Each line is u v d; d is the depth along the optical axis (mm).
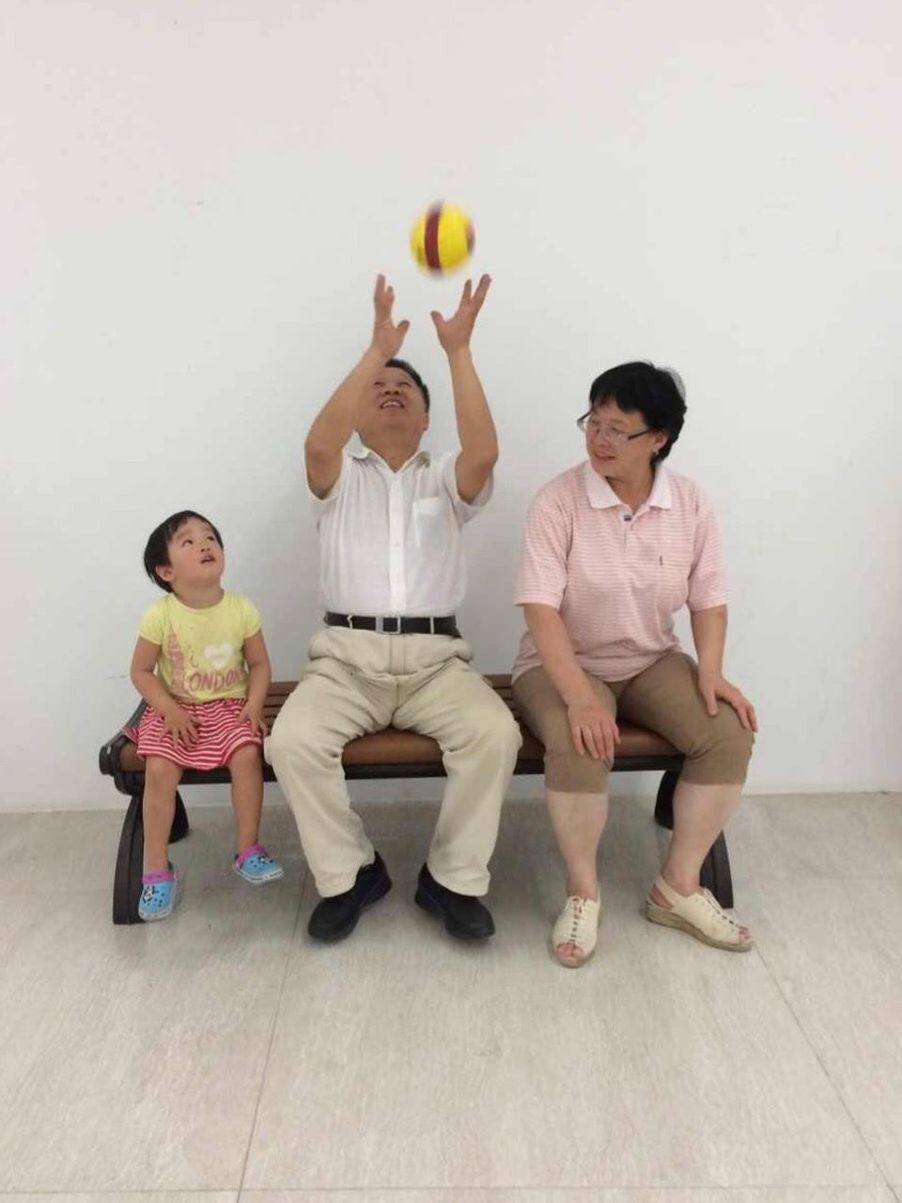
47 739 2557
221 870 2291
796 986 1858
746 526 2471
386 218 2271
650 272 2316
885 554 2494
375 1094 1595
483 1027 1748
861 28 2197
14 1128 1533
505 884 2225
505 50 2189
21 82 2166
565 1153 1479
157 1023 1766
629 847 2385
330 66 2186
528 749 2049
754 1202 1396
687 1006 1801
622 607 2045
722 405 2396
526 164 2250
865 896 2164
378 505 2158
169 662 2078
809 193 2279
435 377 2383
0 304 2273
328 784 1938
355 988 1859
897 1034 1729
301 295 2307
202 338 2318
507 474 2436
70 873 2283
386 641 2086
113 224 2246
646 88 2217
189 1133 1521
